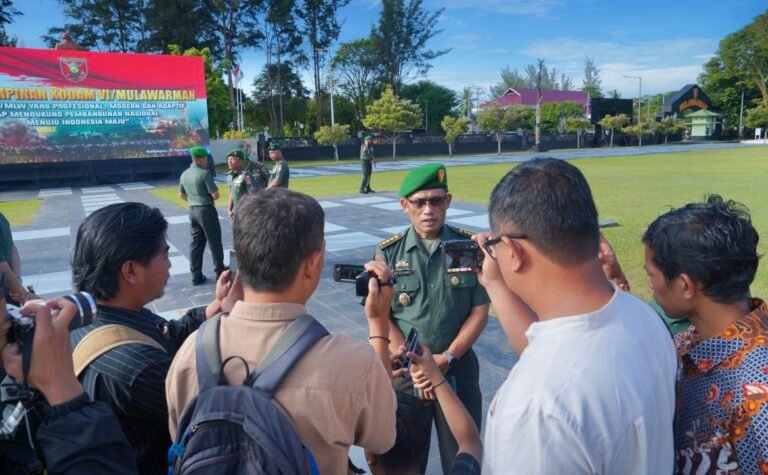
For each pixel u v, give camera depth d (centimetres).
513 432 99
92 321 127
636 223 943
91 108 2289
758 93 6662
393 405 137
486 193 1512
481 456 149
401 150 4031
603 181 1727
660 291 150
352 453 302
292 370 120
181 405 130
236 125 4325
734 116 6750
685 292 142
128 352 151
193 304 585
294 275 129
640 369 105
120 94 2338
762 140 6138
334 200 1431
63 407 118
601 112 5428
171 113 2444
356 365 125
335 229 1005
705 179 1753
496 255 121
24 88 2155
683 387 139
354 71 6175
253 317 128
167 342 177
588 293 111
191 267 660
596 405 97
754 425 124
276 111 5412
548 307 113
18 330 117
